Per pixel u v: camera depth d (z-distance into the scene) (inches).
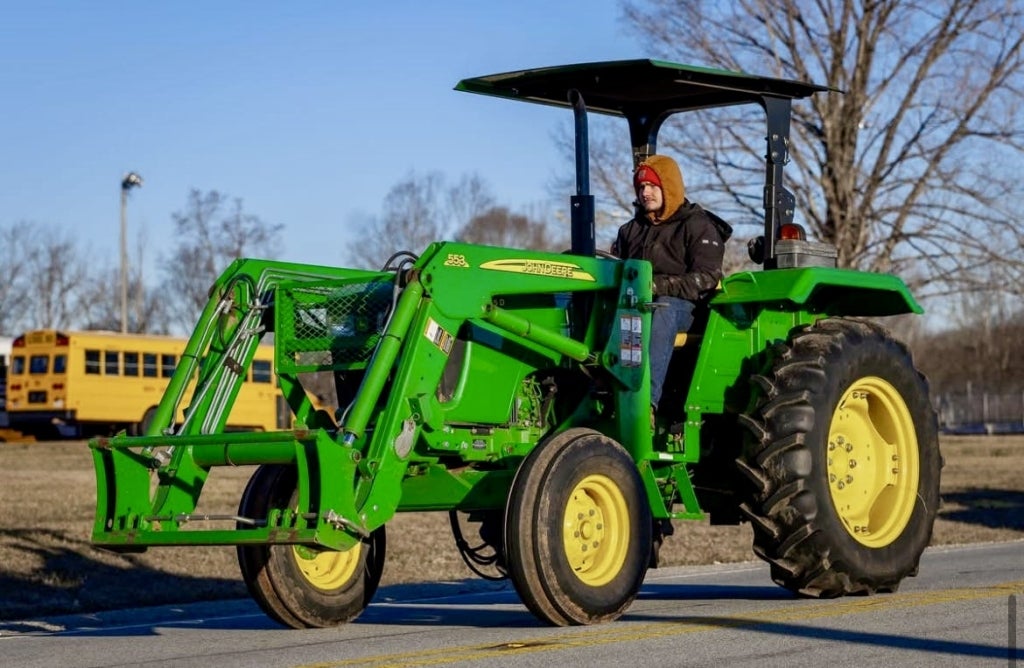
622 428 288.5
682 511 334.6
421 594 379.9
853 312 350.0
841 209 934.4
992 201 925.8
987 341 2844.5
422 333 263.1
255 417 1470.2
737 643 240.7
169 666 234.4
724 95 331.9
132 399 1496.1
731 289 309.6
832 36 936.3
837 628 256.5
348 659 234.7
